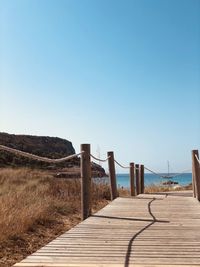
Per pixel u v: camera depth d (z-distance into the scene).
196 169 13.48
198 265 5.16
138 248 6.08
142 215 9.62
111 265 5.16
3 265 6.23
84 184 9.64
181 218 9.13
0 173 20.55
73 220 10.48
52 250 5.98
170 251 5.89
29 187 15.45
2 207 8.76
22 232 8.27
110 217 9.31
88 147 9.74
